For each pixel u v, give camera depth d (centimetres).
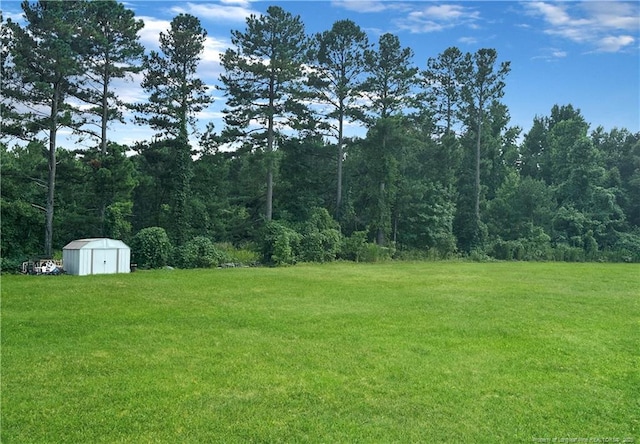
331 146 4866
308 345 1235
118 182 3447
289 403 880
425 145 5334
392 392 938
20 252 3173
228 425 793
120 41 3641
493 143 5875
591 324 1534
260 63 4059
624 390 984
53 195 3297
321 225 4072
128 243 3141
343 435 768
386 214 4550
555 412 874
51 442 731
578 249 4725
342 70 4619
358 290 2161
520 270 3375
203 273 2731
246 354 1151
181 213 3825
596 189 5419
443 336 1348
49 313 1532
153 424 792
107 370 1027
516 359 1159
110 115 3644
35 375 990
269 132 4241
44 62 3059
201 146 4306
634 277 2972
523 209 5400
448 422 823
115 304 1705
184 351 1166
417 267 3478
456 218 5291
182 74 4216
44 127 3162
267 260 3528
